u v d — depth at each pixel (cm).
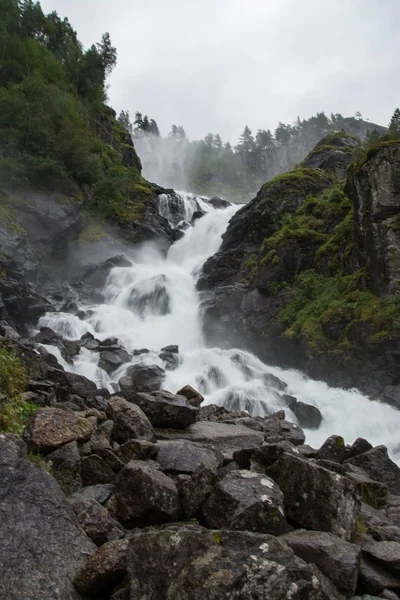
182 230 4503
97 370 1770
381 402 2033
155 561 360
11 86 3847
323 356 2338
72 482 548
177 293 3300
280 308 2769
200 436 812
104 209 3975
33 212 3162
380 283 2331
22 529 397
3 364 888
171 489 491
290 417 1803
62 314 2552
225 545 361
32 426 582
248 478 498
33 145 3519
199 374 2025
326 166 4281
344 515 491
